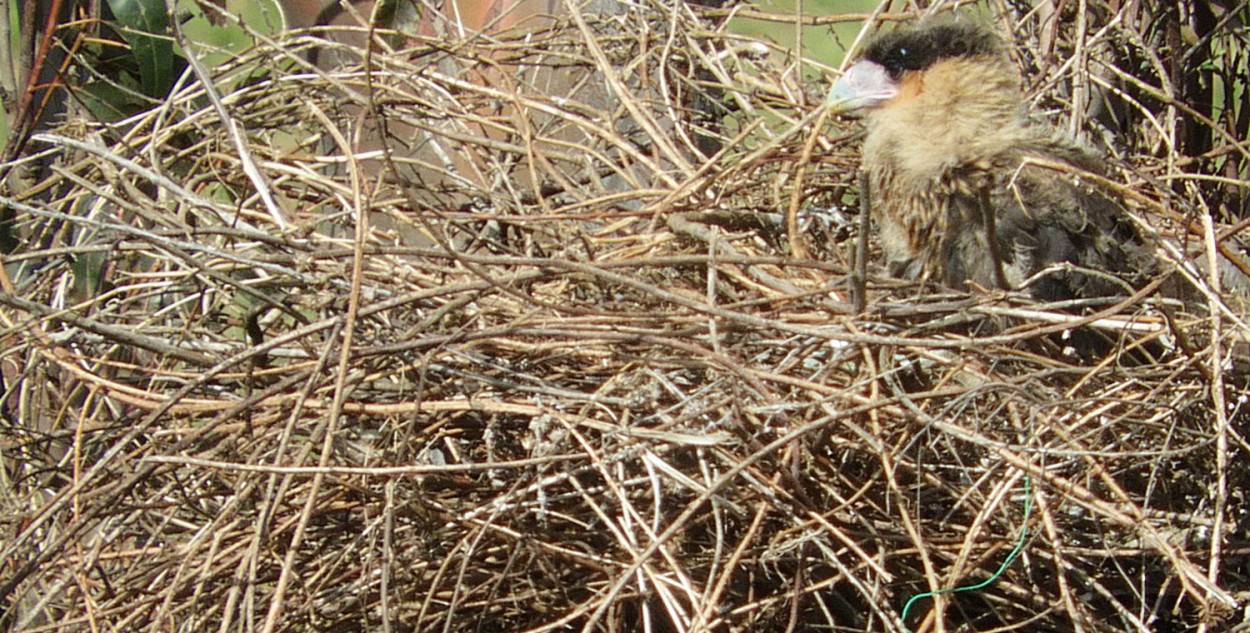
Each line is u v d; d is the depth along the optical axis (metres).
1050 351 4.57
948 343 3.90
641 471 4.17
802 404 3.80
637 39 6.01
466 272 4.61
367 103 5.04
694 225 4.75
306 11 6.39
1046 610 4.04
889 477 3.86
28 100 5.65
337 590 4.20
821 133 5.82
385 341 4.26
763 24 8.84
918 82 5.29
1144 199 4.70
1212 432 4.20
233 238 4.89
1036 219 4.96
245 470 3.74
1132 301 4.09
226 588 4.12
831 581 4.02
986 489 4.11
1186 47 6.12
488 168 5.71
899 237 5.41
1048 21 6.20
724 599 4.23
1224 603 3.73
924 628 3.90
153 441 4.12
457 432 4.36
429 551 4.22
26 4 5.70
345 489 4.12
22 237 5.54
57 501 3.93
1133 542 4.20
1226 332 4.11
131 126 5.88
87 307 4.91
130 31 5.59
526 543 3.99
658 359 4.07
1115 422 3.96
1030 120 5.45
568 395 4.07
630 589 4.04
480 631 4.30
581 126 5.57
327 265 4.62
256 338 4.56
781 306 4.37
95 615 4.00
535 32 5.97
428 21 6.46
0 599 3.94
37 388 5.10
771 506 3.96
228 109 5.42
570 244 5.07
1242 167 6.09
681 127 5.74
